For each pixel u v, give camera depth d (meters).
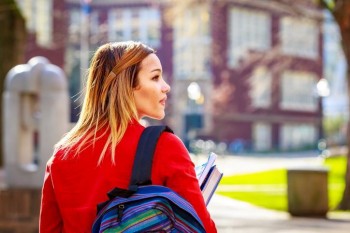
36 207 11.08
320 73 78.12
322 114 78.25
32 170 13.46
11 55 26.86
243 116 71.31
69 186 2.66
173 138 2.60
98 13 70.50
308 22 20.92
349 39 16.06
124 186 2.56
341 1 15.84
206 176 2.78
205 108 69.69
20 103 13.80
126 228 2.40
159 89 2.74
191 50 69.56
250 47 70.94
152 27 70.06
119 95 2.68
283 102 75.88
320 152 54.34
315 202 14.28
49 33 55.91
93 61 2.78
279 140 75.94
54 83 13.17
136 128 2.64
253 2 22.34
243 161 40.97
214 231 2.53
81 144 2.67
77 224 2.63
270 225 12.70
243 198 18.33
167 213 2.42
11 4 26.84
